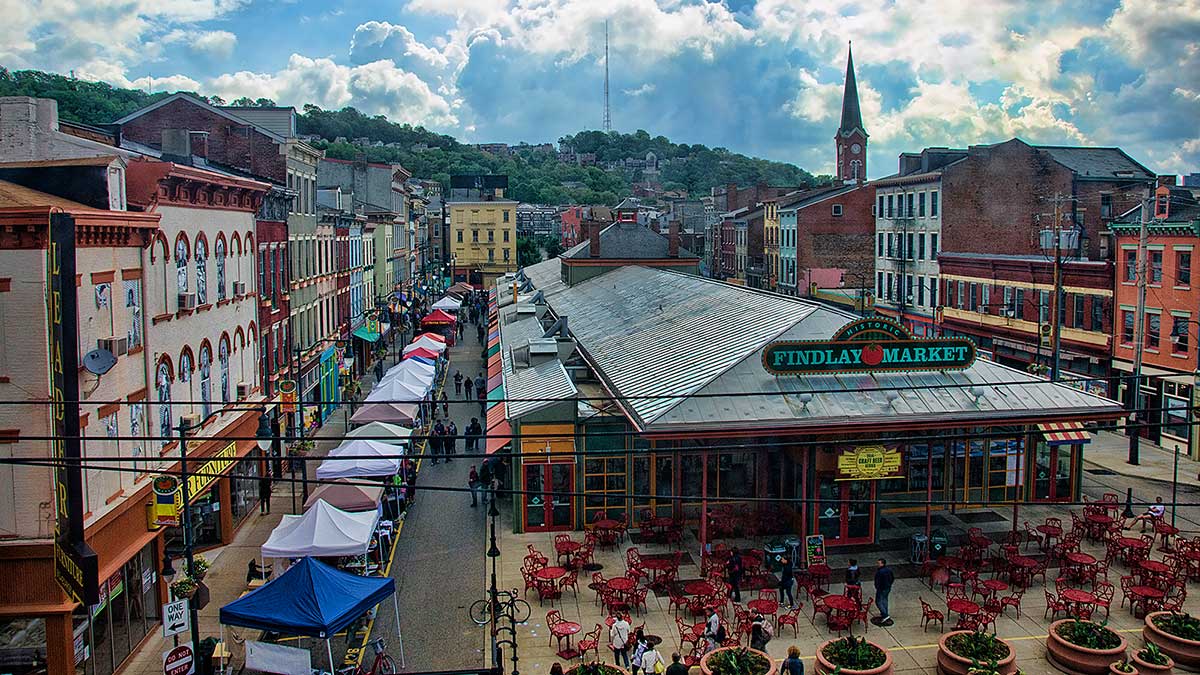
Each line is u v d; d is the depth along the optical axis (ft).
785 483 106.93
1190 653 74.18
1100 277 162.81
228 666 75.20
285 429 143.84
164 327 88.17
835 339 99.35
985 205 222.48
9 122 96.43
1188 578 92.38
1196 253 140.15
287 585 70.18
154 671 75.97
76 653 69.00
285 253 151.64
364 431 115.75
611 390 112.88
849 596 83.97
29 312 66.95
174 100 157.99
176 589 69.51
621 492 108.68
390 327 268.82
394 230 319.47
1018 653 77.25
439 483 133.59
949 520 110.63
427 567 98.99
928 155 239.50
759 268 336.90
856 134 410.72
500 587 92.73
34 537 67.10
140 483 81.25
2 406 66.80
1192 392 141.08
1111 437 157.17
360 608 70.38
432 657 77.92
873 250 286.87
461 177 575.38
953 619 83.82
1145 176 229.66
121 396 77.56
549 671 75.20
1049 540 101.04
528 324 186.09
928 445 112.06
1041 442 115.44
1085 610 81.30
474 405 191.21
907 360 101.09
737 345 107.04
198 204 99.30
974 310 205.26
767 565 96.99
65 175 79.41
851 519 102.53
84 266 71.20
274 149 156.66
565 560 98.89
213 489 105.09
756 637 74.90
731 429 92.94
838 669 70.33
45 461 47.73
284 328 150.51
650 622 84.48
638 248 243.40
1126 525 108.68
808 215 283.79
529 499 108.58
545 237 604.90
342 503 94.48
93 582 57.00
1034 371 137.49
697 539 105.40
